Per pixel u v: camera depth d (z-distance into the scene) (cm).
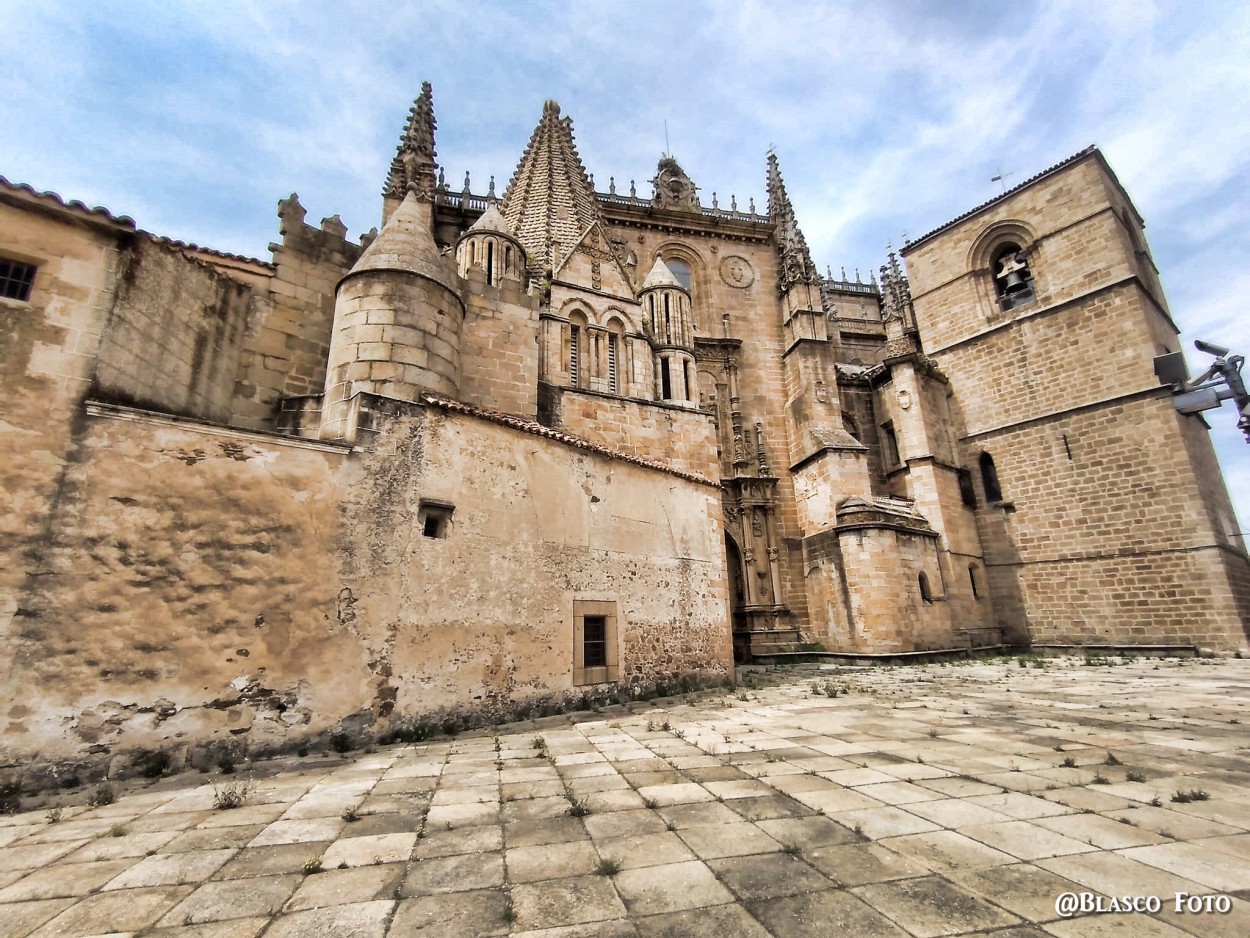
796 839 447
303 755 784
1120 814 483
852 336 4806
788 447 3148
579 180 3316
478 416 1105
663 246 3488
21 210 794
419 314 1273
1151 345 2484
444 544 1009
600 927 330
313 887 388
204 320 1130
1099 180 2708
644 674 1339
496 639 1046
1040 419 2755
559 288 2223
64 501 720
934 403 2980
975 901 344
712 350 3238
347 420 984
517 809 539
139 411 780
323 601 855
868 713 1048
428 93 2931
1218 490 2584
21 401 733
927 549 2520
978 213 3116
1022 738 793
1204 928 307
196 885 395
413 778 656
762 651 2581
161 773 696
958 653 2422
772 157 3834
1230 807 496
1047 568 2656
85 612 703
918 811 503
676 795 568
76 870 423
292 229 1394
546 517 1192
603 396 1958
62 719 667
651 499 1487
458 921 341
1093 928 310
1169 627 2292
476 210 3184
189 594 762
